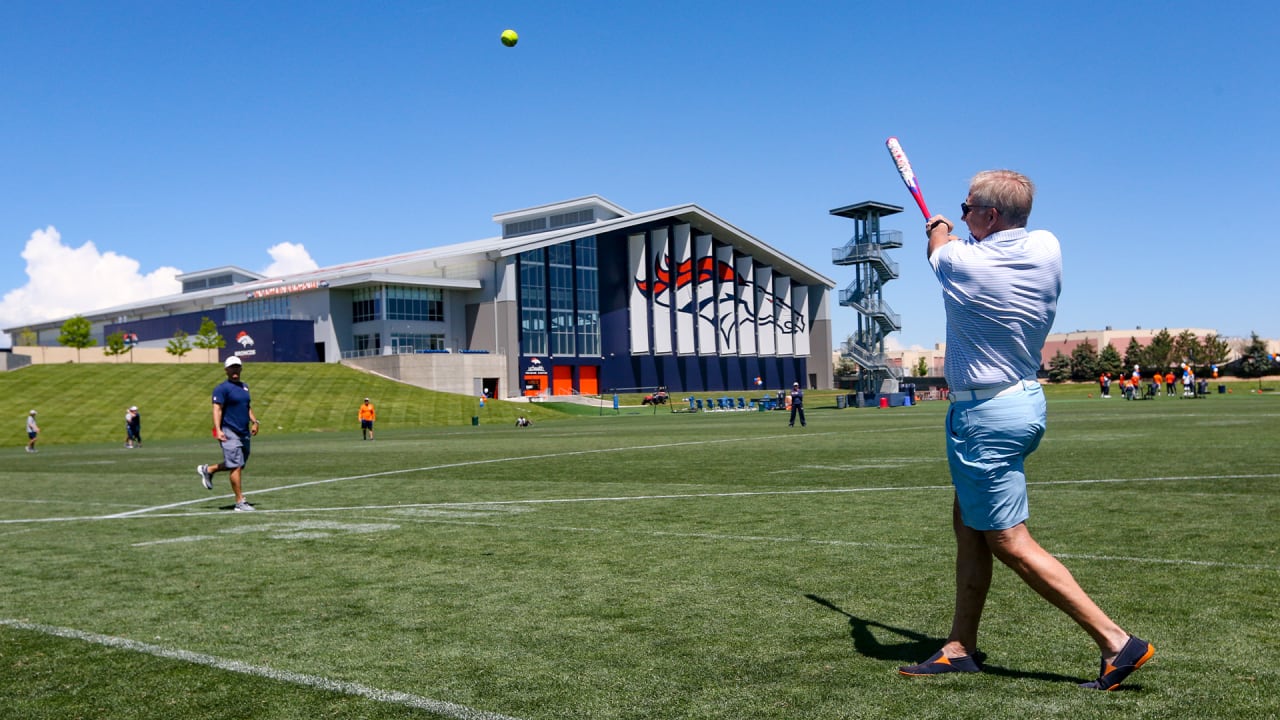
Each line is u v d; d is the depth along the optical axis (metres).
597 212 95.38
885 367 84.69
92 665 4.89
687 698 4.10
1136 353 153.00
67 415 56.53
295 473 18.83
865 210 80.38
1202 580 6.14
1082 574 6.40
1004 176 4.11
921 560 7.19
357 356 88.12
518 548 8.34
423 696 4.23
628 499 12.07
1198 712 3.73
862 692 4.11
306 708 4.11
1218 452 16.53
